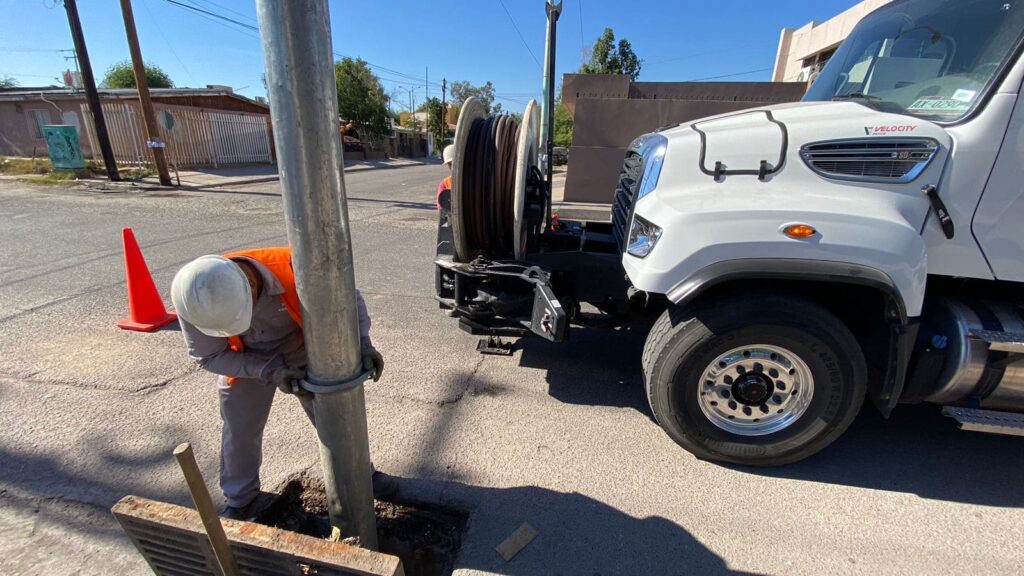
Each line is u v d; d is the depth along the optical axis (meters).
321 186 1.48
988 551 2.24
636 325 4.70
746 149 2.53
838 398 2.55
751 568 2.13
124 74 39.09
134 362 3.75
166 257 6.70
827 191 2.46
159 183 15.48
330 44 1.41
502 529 2.30
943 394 2.62
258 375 1.86
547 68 4.81
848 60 3.36
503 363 3.91
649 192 2.75
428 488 2.54
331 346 1.69
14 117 20.78
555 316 2.79
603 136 10.12
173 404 3.21
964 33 2.57
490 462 2.74
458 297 3.35
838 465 2.80
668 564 2.14
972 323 2.52
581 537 2.26
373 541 2.18
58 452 2.72
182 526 1.64
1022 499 2.57
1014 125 2.32
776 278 2.40
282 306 2.00
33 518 2.28
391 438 2.93
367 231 9.07
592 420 3.17
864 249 2.29
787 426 2.64
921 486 2.65
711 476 2.68
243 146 22.62
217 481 2.57
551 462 2.75
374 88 40.69
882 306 2.49
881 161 2.42
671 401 2.65
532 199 3.69
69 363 3.71
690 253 2.42
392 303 5.21
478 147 3.31
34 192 13.39
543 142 4.95
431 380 3.62
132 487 2.49
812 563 2.16
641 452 2.86
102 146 15.09
